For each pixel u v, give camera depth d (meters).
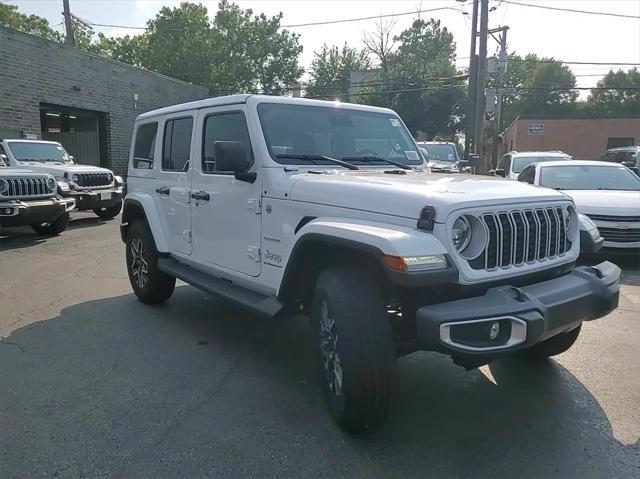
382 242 2.86
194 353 4.58
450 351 2.80
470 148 22.62
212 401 3.68
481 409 3.58
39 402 3.65
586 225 3.92
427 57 57.22
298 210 3.68
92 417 3.45
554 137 37.56
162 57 41.94
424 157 5.00
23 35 16.77
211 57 41.69
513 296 2.99
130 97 21.97
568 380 4.01
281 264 3.87
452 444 3.14
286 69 44.09
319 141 4.38
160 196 5.59
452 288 3.01
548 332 2.99
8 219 9.77
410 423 3.39
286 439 3.19
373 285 3.12
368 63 56.78
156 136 5.70
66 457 3.00
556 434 3.25
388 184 3.33
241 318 5.57
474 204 3.00
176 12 42.06
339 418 3.19
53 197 10.62
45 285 6.95
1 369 4.21
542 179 9.10
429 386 3.95
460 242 2.97
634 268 7.75
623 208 7.55
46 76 17.72
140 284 6.01
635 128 36.31
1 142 13.08
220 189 4.50
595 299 3.30
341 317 3.02
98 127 21.00
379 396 3.02
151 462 2.95
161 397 3.74
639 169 14.62
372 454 3.04
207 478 2.81
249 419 3.43
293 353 4.61
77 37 46.62
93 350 4.64
